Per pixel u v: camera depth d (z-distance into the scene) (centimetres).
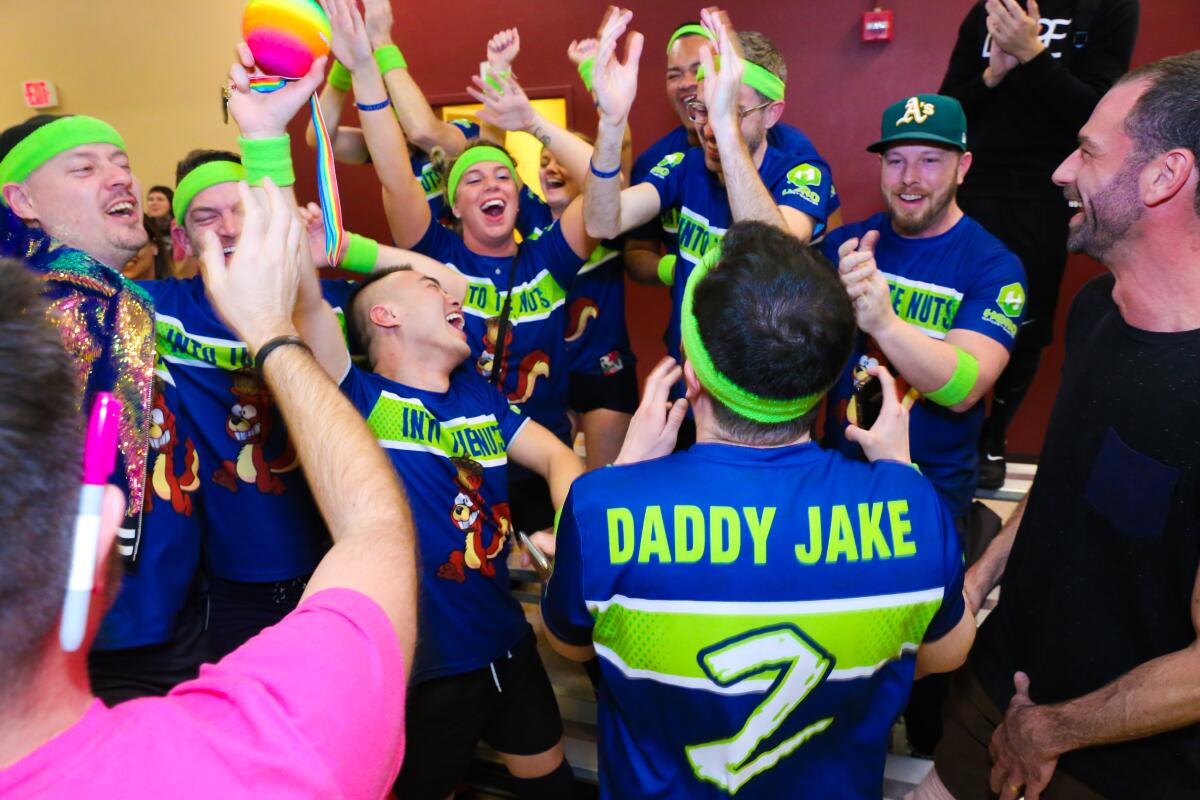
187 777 55
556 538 114
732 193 178
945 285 209
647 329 473
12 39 541
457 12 454
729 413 110
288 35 119
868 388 209
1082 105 252
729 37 176
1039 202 274
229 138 520
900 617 105
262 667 64
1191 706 110
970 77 289
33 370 53
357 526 80
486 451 184
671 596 102
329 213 127
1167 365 121
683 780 109
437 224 249
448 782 186
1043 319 284
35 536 51
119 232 169
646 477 108
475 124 311
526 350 245
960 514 216
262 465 179
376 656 68
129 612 154
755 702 104
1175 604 122
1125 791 126
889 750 252
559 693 281
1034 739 132
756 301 103
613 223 210
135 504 148
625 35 431
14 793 52
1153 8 358
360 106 216
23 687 53
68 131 161
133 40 521
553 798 202
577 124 446
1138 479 124
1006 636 154
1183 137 116
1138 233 123
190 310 170
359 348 189
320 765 59
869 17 392
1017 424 409
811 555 103
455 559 174
